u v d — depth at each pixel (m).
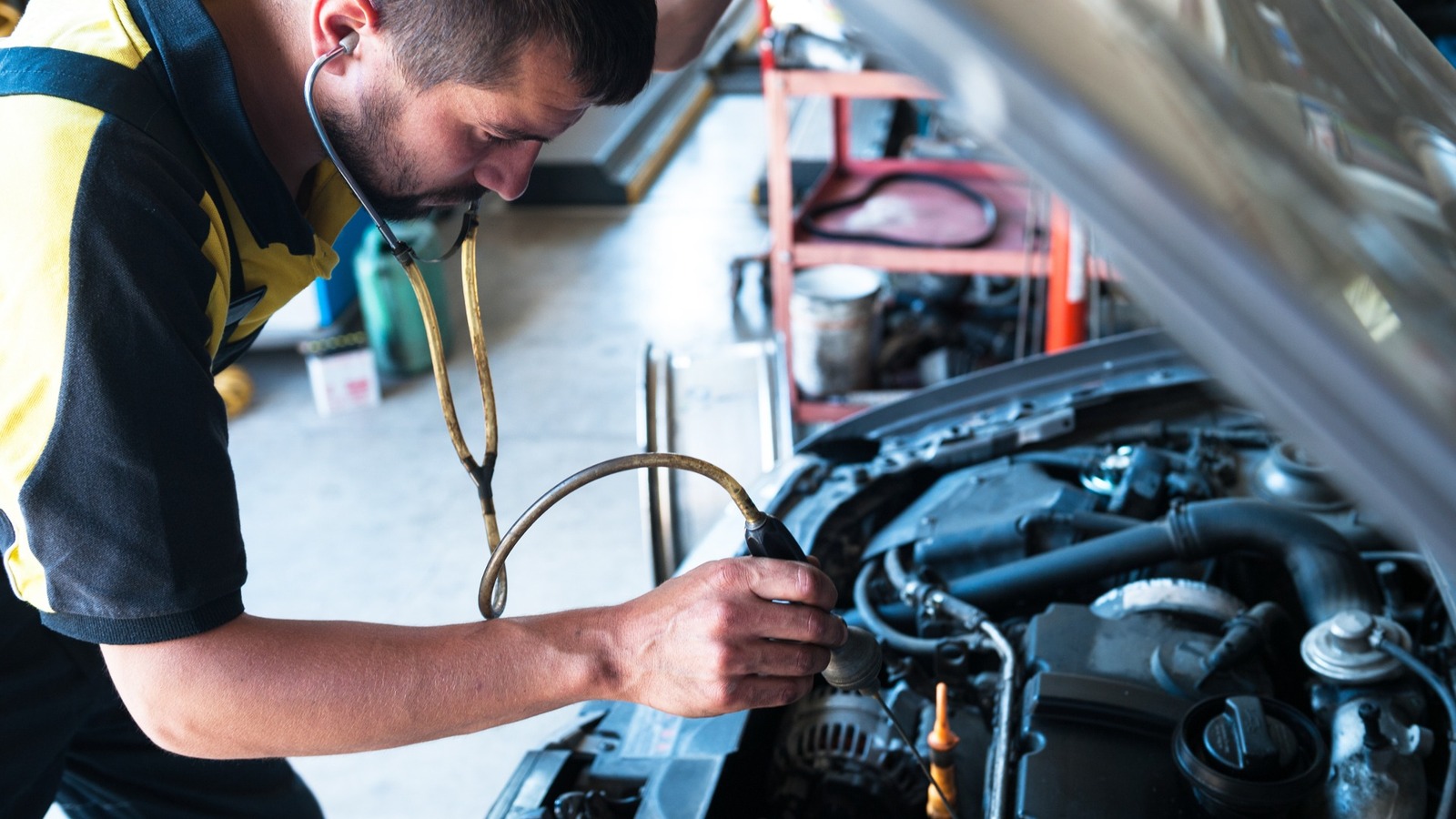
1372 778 0.99
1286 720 0.99
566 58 0.82
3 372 0.81
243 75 0.94
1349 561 1.24
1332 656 1.10
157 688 0.86
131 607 0.83
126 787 1.55
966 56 0.39
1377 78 0.61
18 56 0.88
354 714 0.87
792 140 4.58
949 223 3.23
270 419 3.76
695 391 2.18
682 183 5.53
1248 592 1.34
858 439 1.69
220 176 0.95
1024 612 1.36
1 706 1.31
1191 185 0.39
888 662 1.30
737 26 7.10
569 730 1.27
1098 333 3.09
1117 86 0.40
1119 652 1.17
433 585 2.92
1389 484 0.41
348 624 0.91
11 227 0.81
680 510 2.08
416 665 0.88
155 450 0.82
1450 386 0.41
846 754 1.20
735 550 1.49
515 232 5.11
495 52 0.81
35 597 0.86
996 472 1.55
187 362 0.85
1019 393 1.76
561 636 0.90
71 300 0.80
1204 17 0.50
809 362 3.26
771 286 4.20
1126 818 0.99
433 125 0.87
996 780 1.03
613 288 4.53
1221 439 1.57
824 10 2.83
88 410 0.80
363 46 0.85
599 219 5.20
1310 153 0.47
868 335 3.25
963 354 3.34
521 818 1.12
